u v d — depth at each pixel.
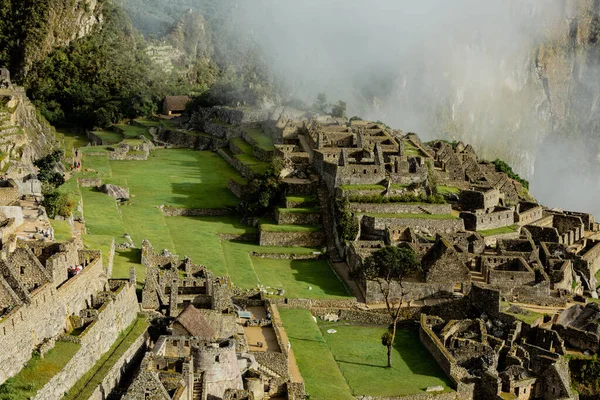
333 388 133.12
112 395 101.69
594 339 159.25
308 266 188.00
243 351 128.12
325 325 163.88
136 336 116.50
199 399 105.75
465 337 157.75
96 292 118.88
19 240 115.12
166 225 196.50
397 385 141.12
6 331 90.69
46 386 91.75
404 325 167.38
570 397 149.50
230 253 187.62
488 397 145.00
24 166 180.00
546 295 174.88
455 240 188.25
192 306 124.12
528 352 155.50
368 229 194.25
